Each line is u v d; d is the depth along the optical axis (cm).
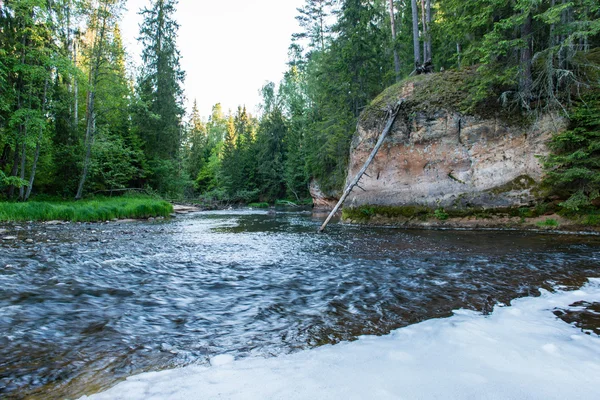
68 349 275
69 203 2005
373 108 1504
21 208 1468
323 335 309
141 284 482
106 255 679
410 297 419
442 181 1268
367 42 2197
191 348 280
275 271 569
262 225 1529
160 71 3038
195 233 1161
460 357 258
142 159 2856
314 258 684
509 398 200
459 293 430
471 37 1291
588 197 980
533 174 1097
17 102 1897
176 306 392
